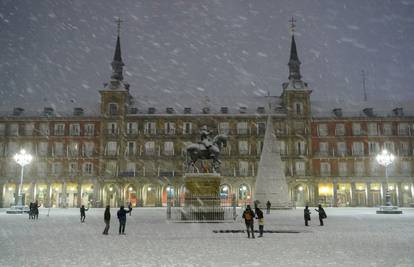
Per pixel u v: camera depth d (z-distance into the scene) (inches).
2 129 3560.5
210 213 1374.3
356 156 3545.8
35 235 971.9
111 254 665.6
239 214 1769.2
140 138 3577.8
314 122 3619.6
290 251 694.5
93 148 3560.5
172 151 3580.2
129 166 3540.8
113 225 1283.2
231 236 944.9
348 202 3506.4
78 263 580.7
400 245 764.6
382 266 548.4
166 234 988.6
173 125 3624.5
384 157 2113.7
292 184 3486.7
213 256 642.2
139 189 3481.8
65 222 1432.1
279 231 1062.4
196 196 1382.9
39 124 3582.7
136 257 634.2
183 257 633.0
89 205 3430.1
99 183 3476.9
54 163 3535.9
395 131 3595.0
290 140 3558.1
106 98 3590.1
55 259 615.5
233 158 3553.2
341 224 1302.9
